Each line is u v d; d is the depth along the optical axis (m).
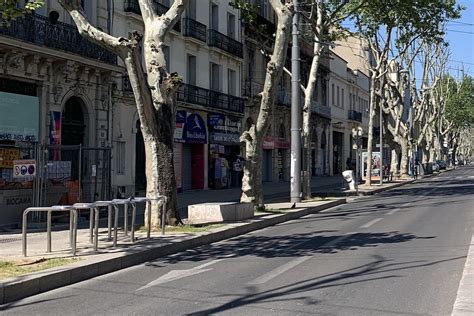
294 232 15.77
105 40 13.78
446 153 104.38
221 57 37.19
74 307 7.55
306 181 27.25
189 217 17.41
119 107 27.11
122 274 9.95
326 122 60.19
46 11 22.52
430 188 37.22
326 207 24.06
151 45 15.05
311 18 27.50
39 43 21.16
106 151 18.33
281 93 46.19
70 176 17.56
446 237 13.62
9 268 9.16
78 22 13.95
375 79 38.97
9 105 20.59
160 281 9.21
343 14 31.25
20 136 21.11
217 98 35.97
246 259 11.27
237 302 7.65
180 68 32.31
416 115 59.59
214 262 10.99
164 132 14.93
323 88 59.41
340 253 11.66
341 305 7.37
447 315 6.86
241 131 39.88
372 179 46.44
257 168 20.25
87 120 25.19
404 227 15.93
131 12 27.45
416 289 8.25
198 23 33.66
